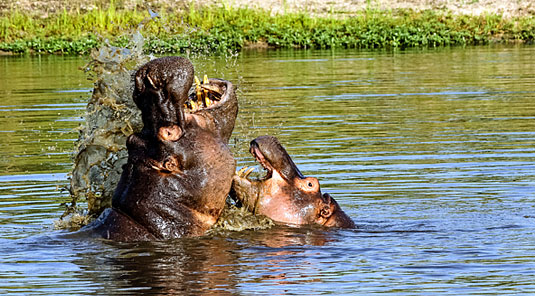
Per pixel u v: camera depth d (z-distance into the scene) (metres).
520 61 78.00
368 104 54.12
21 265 21.66
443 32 102.19
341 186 32.22
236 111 24.58
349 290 19.33
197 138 23.56
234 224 25.02
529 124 45.91
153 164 23.55
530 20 105.38
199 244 23.28
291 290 19.36
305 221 25.67
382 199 30.03
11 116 51.12
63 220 26.75
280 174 25.81
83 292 19.34
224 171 23.95
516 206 28.67
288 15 107.44
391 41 100.31
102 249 22.89
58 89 63.28
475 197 30.16
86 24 104.00
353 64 79.19
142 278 20.38
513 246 23.30
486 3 112.75
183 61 23.03
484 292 19.03
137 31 27.84
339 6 115.31
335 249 23.16
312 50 96.44
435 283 19.80
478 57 83.31
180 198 23.64
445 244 23.66
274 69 74.69
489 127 45.31
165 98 23.02
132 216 23.75
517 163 35.97
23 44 97.88
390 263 21.67
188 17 105.12
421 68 74.75
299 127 45.84
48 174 35.12
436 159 37.16
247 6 109.19
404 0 116.06
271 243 23.67
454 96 57.19
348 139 42.31
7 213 28.27
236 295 19.02
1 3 112.75
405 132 44.19
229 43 98.00
